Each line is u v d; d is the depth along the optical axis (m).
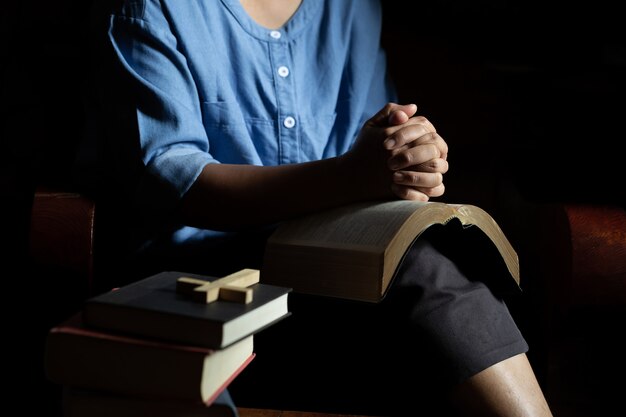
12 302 1.30
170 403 0.67
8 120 1.39
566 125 1.60
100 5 1.15
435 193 0.99
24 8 1.43
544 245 1.15
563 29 1.67
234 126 1.17
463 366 0.85
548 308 1.13
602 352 1.13
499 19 1.68
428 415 1.04
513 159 1.59
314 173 0.98
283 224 0.95
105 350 0.66
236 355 0.72
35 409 1.27
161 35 1.10
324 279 0.85
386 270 0.81
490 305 0.91
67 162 1.39
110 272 1.16
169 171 1.03
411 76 1.60
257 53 1.23
